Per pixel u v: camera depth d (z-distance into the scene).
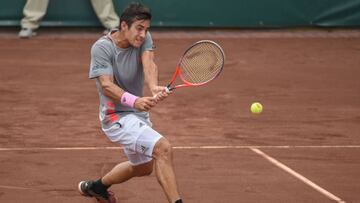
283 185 17.89
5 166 19.34
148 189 17.44
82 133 23.55
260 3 47.78
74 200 16.56
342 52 42.47
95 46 14.46
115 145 21.92
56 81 33.19
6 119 25.61
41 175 18.55
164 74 34.84
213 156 20.67
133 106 14.11
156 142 14.16
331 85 33.44
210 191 17.28
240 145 22.14
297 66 38.12
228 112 27.31
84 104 28.52
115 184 17.19
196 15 47.38
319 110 28.06
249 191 17.33
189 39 45.56
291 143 22.53
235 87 32.38
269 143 22.48
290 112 27.53
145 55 14.66
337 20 48.38
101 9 45.59
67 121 25.41
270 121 25.89
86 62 38.09
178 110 27.48
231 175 18.72
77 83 32.81
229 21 47.75
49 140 22.52
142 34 14.08
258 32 48.22
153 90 14.31
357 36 47.75
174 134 23.58
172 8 46.97
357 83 34.00
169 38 45.78
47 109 27.47
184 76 15.02
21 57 39.19
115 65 14.59
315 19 48.31
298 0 47.97
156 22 46.94
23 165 19.48
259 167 19.55
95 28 47.78
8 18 45.91
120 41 14.42
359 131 24.48
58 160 20.06
